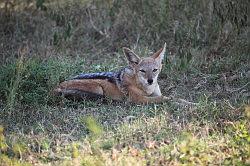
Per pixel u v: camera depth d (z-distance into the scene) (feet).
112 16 54.80
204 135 34.83
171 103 40.68
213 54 50.11
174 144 33.12
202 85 44.47
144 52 49.90
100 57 51.67
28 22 55.72
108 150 33.37
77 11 55.88
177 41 51.44
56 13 55.11
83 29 55.01
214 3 51.21
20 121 38.68
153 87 42.60
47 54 50.60
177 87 44.78
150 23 53.57
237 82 44.42
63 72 44.93
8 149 34.04
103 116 38.75
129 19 54.44
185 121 37.14
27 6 56.75
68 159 32.22
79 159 31.86
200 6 52.60
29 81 42.50
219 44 50.44
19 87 41.70
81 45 53.47
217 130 35.70
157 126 36.32
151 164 31.35
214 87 44.11
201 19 52.03
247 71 46.01
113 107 40.83
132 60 42.52
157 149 33.30
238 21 50.37
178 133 35.14
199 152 32.19
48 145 34.01
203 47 51.01
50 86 42.60
